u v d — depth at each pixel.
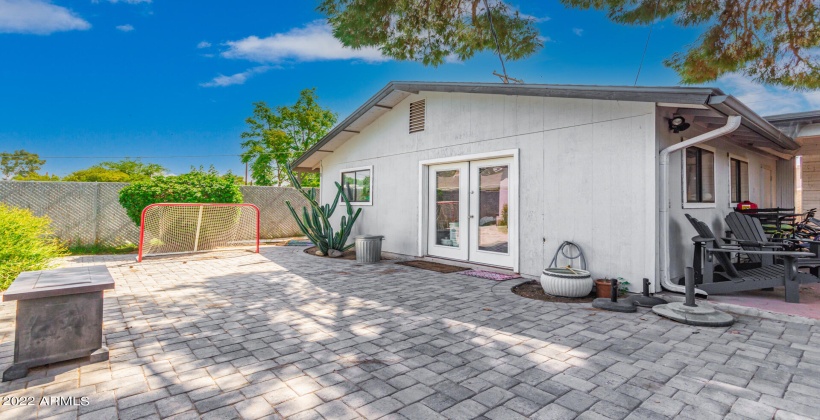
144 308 4.36
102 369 2.71
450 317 3.99
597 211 5.21
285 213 12.95
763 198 8.45
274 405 2.22
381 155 9.02
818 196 9.38
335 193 10.61
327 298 4.82
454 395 2.34
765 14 6.82
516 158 6.23
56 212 9.27
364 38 7.10
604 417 2.08
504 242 6.59
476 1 7.39
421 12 7.15
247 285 5.62
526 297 4.89
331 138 9.87
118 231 9.92
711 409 2.17
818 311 3.96
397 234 8.59
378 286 5.54
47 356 2.66
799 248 5.89
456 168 7.42
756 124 4.80
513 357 2.93
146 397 2.31
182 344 3.22
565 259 5.56
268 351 3.06
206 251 9.49
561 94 5.18
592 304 4.42
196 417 2.08
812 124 6.59
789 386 2.44
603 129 5.16
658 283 4.71
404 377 2.59
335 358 2.92
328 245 8.84
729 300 4.43
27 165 31.17
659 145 4.76
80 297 2.79
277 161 20.66
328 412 2.14
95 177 16.91
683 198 5.32
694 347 3.13
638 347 3.13
